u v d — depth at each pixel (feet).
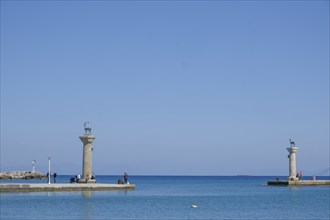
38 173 613.52
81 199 221.25
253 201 245.24
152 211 185.57
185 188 430.20
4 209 177.88
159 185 524.93
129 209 189.67
